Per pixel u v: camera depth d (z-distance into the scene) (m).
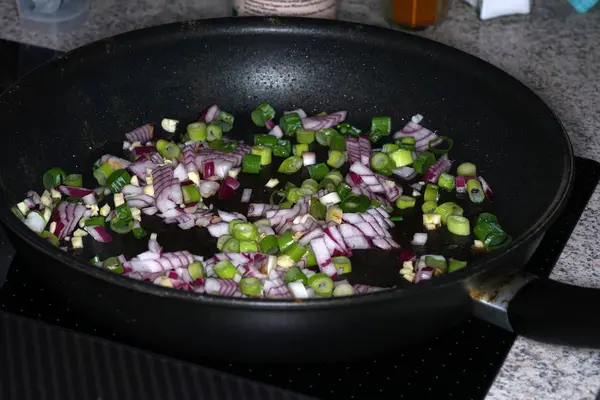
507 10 0.93
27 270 0.66
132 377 0.62
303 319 0.60
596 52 0.90
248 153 0.78
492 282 0.62
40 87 0.74
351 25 0.79
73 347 0.63
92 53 0.76
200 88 0.80
